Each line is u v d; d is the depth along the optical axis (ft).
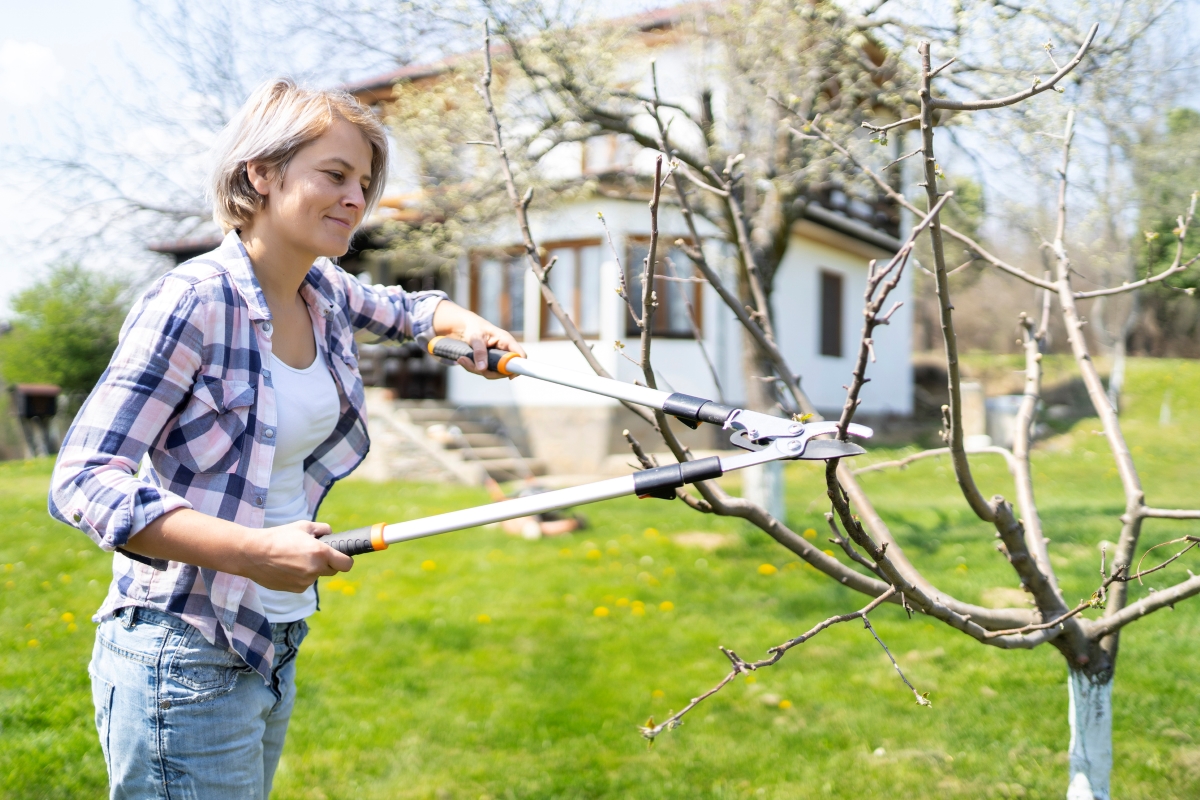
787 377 8.32
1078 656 8.11
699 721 12.70
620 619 17.54
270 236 5.88
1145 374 60.29
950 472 36.35
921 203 21.50
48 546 24.76
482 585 20.40
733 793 10.56
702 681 14.15
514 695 13.78
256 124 5.68
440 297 7.64
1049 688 13.15
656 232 6.12
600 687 14.02
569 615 17.84
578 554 23.40
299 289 6.31
